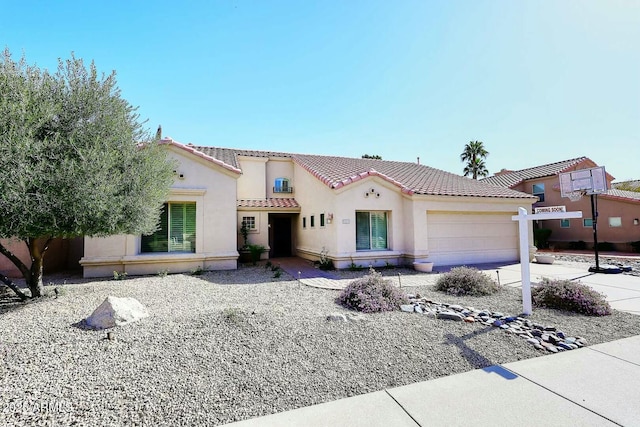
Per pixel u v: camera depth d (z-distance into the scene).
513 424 3.15
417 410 3.43
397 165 22.36
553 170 26.70
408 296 8.68
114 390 3.71
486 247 16.56
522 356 4.87
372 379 4.14
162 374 4.09
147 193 8.15
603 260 17.98
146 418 3.25
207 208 13.49
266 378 4.11
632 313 7.24
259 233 18.64
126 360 4.38
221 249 13.66
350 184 14.04
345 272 13.22
